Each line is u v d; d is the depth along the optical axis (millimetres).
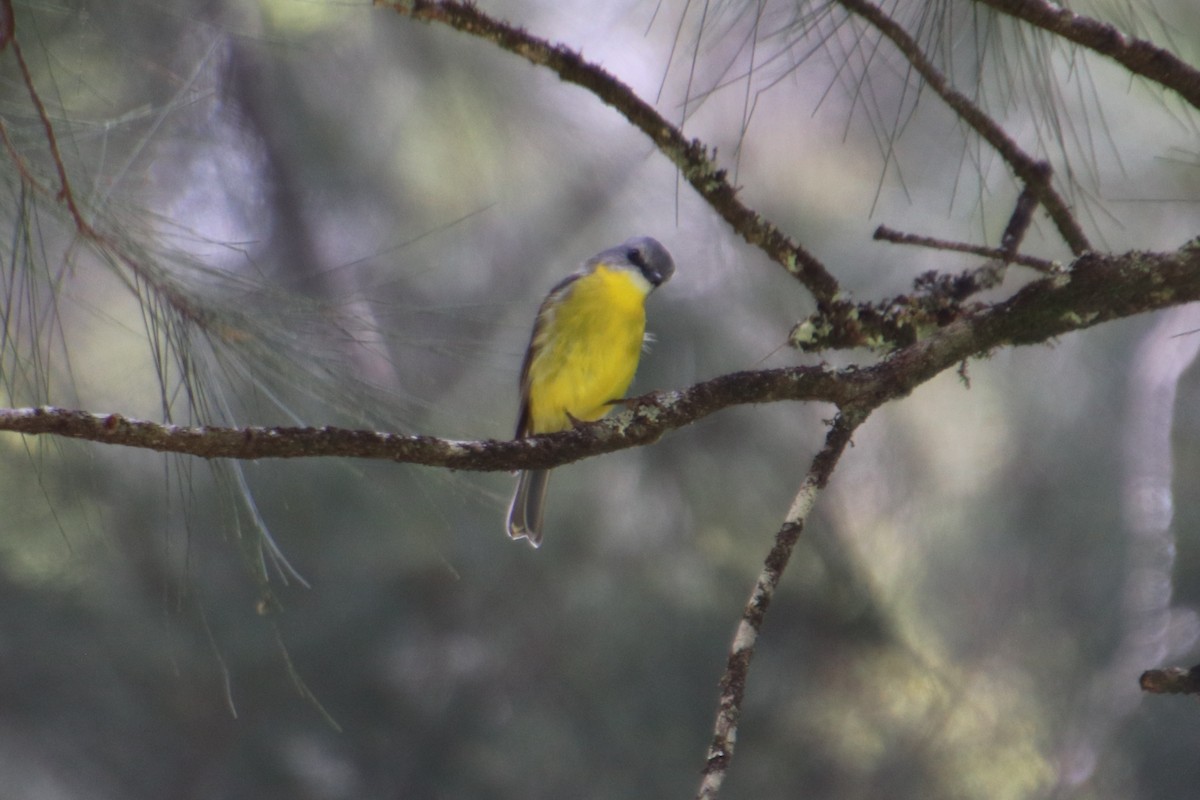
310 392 5273
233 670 12062
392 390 5453
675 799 12133
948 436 12922
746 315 11281
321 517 11570
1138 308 5320
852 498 12719
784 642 12633
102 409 9211
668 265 9391
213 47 6422
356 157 10781
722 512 12109
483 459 4977
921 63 5895
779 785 12273
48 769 12039
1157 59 5488
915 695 12680
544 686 12539
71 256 5102
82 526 10438
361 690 12617
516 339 10852
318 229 10688
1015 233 6496
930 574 12773
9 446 10117
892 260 11445
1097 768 12195
